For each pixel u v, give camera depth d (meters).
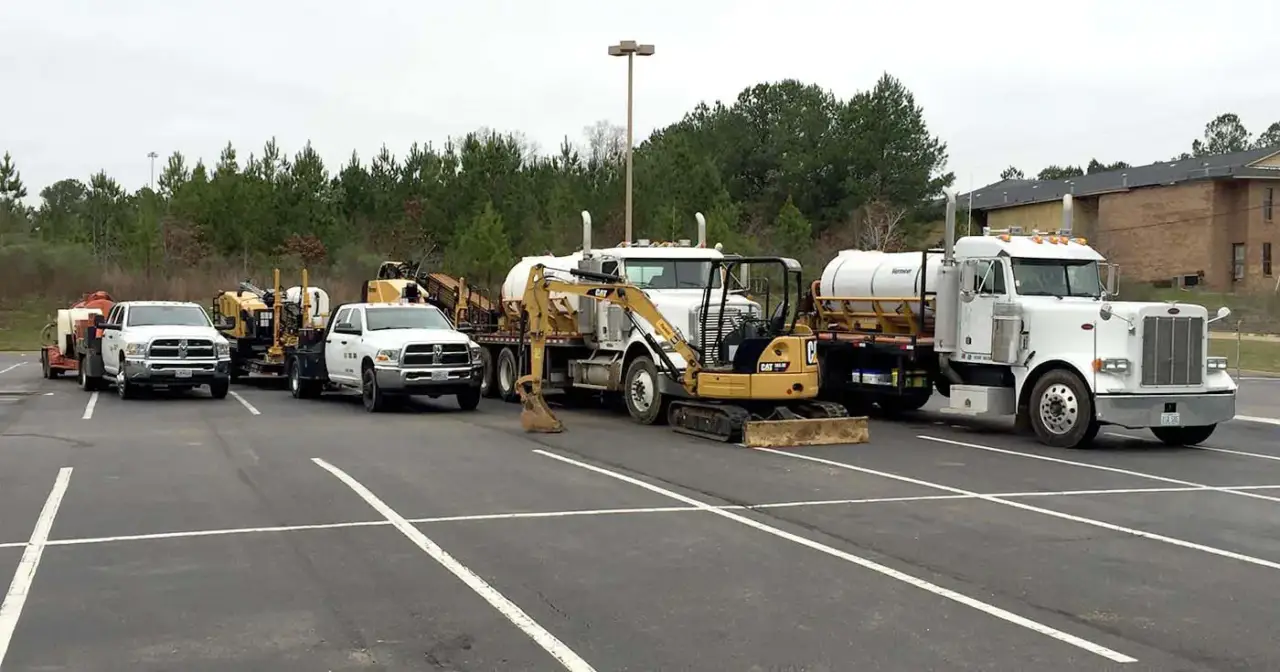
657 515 10.22
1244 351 39.44
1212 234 56.91
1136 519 10.20
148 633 6.53
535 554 8.58
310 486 11.77
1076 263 17.14
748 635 6.50
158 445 15.23
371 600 7.25
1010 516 10.28
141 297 48.94
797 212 51.00
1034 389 16.14
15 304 53.16
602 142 75.38
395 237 54.00
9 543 8.94
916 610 7.04
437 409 21.09
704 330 17.03
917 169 63.78
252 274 49.66
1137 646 6.32
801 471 13.07
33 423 18.11
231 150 53.81
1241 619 6.88
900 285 18.86
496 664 5.98
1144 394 15.19
